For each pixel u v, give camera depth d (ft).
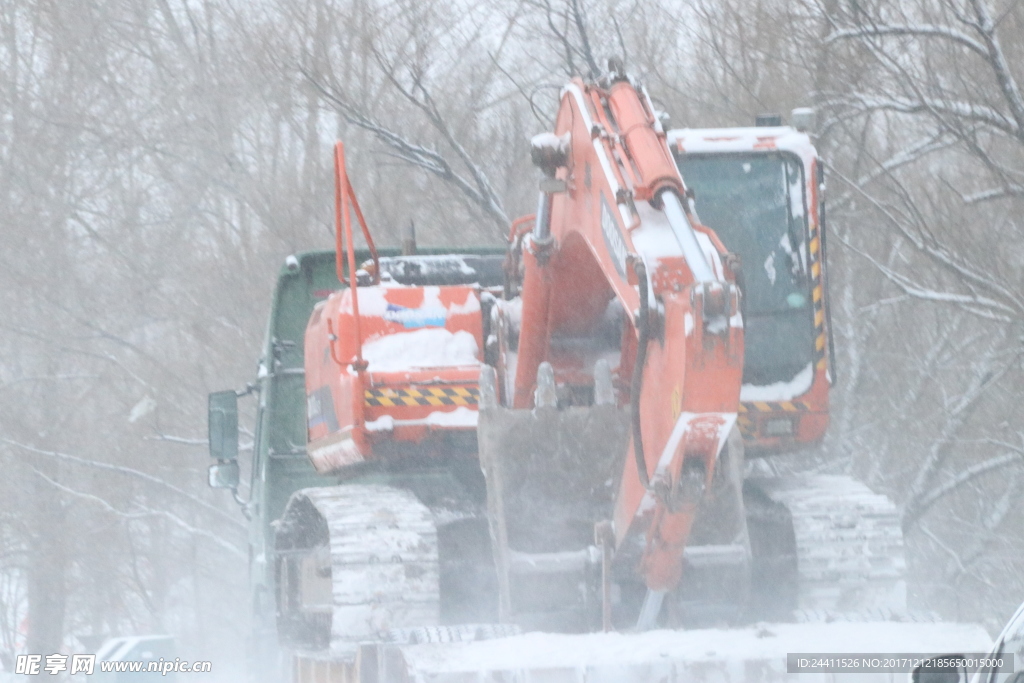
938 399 176.55
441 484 110.01
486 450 90.02
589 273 94.32
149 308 339.98
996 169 146.41
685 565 91.25
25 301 335.26
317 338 115.34
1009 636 60.59
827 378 102.22
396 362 103.55
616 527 85.92
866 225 165.27
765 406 101.14
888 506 101.40
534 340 97.71
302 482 135.74
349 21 225.97
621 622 91.20
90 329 334.03
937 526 180.04
